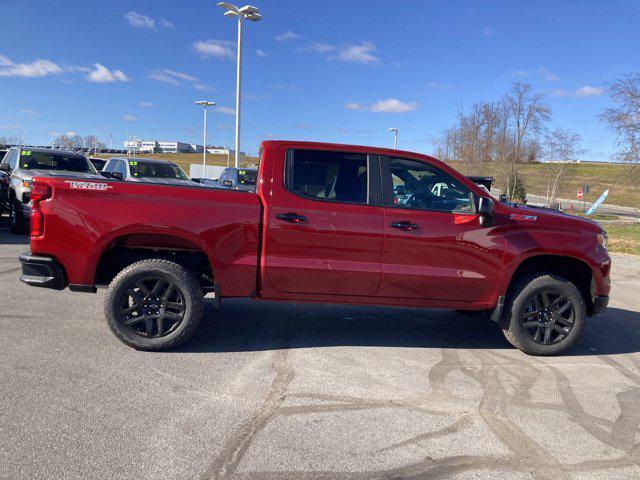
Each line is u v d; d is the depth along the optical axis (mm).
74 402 3645
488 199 4793
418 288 4922
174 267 4629
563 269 5480
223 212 4648
